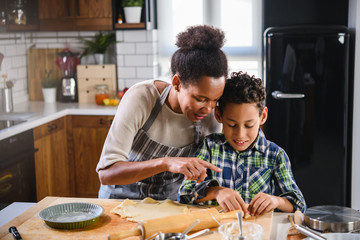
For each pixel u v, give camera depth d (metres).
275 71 3.72
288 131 3.75
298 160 3.77
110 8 4.29
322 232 1.46
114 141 1.79
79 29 4.36
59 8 4.34
